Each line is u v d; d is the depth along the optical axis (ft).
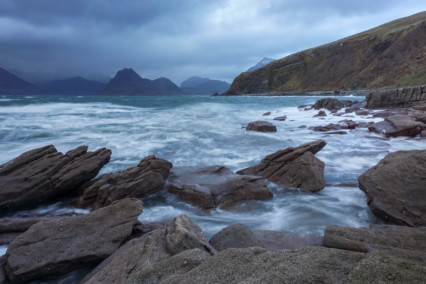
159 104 143.95
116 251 14.11
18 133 52.80
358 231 14.56
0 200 21.62
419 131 43.57
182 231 12.85
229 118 81.56
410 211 17.53
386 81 255.91
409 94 71.46
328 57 349.20
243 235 14.97
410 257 11.59
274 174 27.94
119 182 23.73
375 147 39.75
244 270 9.16
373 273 7.64
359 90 266.16
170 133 54.54
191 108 118.73
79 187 25.98
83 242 14.90
